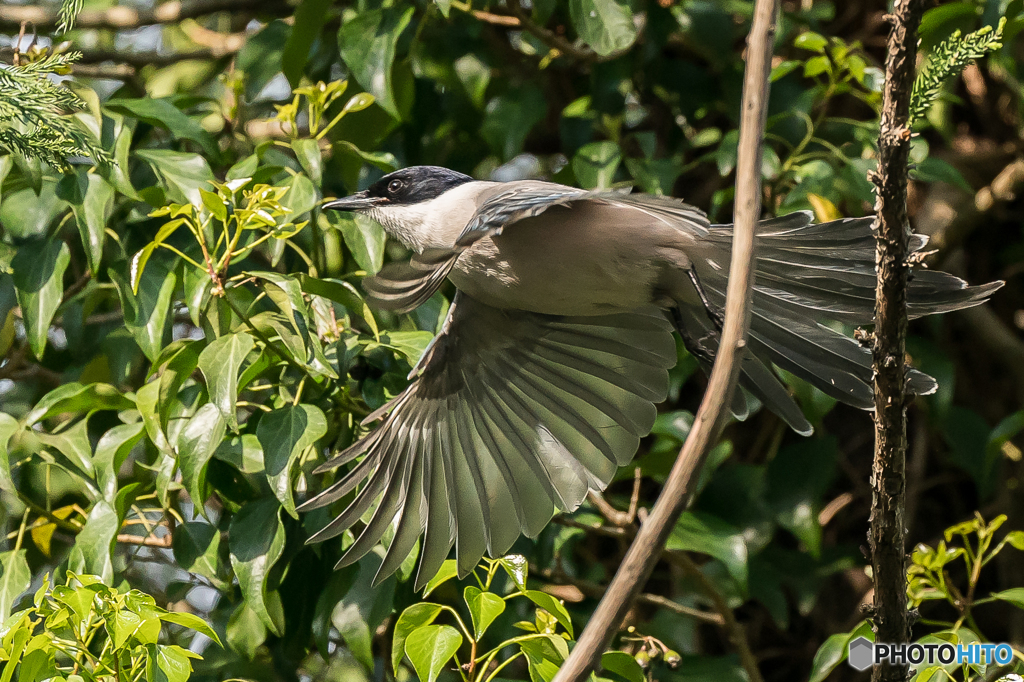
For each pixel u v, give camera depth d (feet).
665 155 31.42
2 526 25.80
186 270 22.29
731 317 12.51
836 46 27.17
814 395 25.07
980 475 28.50
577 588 26.18
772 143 29.45
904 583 16.05
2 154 23.11
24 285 23.53
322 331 22.58
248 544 21.80
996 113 33.09
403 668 25.99
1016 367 30.94
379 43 26.03
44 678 17.44
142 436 22.77
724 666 25.64
